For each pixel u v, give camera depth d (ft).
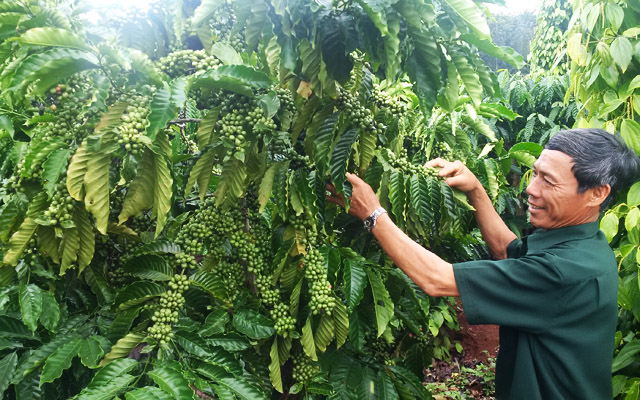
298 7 4.33
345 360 6.95
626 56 7.05
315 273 5.64
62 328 5.29
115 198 5.38
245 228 6.19
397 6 4.10
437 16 4.32
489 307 4.84
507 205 14.88
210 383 4.64
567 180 4.88
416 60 4.71
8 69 4.18
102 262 5.75
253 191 6.15
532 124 18.28
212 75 4.26
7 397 5.21
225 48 4.74
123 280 5.77
